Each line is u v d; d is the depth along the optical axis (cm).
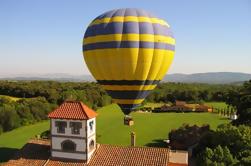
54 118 3503
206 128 5594
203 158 3556
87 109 3625
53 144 3541
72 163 3438
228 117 9394
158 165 3247
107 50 2995
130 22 2986
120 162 3366
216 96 13500
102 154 3547
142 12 3108
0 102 8944
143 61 3014
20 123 7750
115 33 2962
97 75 3247
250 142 3481
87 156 3428
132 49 2950
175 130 5481
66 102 3697
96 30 3073
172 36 3259
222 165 3088
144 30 2988
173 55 3309
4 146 5631
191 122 8450
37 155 3600
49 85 13175
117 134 6725
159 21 3144
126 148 3597
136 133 6825
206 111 10719
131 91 3156
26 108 8050
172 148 4978
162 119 9044
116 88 3162
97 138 5791
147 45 2977
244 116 4934
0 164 4447
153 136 6469
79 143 3450
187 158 4325
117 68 3036
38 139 3991
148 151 3491
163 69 3234
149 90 3275
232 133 3659
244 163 3038
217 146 3472
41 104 8625
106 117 9400
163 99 13362
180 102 11331
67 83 14725
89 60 3212
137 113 10406
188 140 4947
